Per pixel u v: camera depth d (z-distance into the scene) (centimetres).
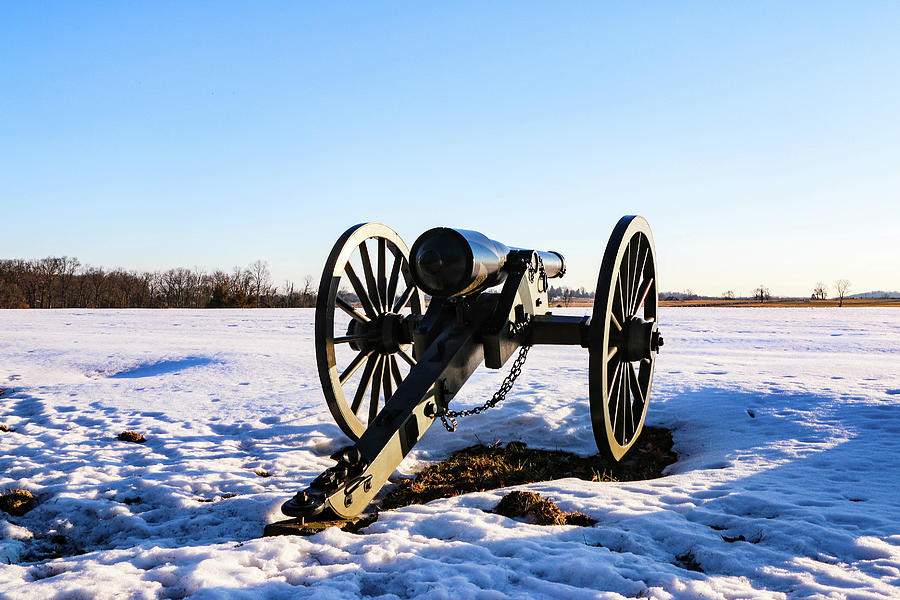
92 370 1375
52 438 678
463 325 506
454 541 361
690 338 2067
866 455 544
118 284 9688
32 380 1170
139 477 523
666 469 585
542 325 538
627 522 392
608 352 491
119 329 2519
